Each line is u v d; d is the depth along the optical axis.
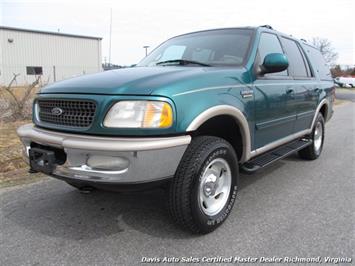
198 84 2.86
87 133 2.65
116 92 2.59
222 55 3.74
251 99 3.42
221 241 2.91
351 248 2.81
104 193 3.98
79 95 2.73
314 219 3.36
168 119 2.57
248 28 4.04
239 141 3.48
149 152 2.50
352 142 7.61
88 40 39.97
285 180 4.63
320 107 5.60
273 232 3.08
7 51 33.44
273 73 3.96
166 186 2.87
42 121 3.07
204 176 2.96
